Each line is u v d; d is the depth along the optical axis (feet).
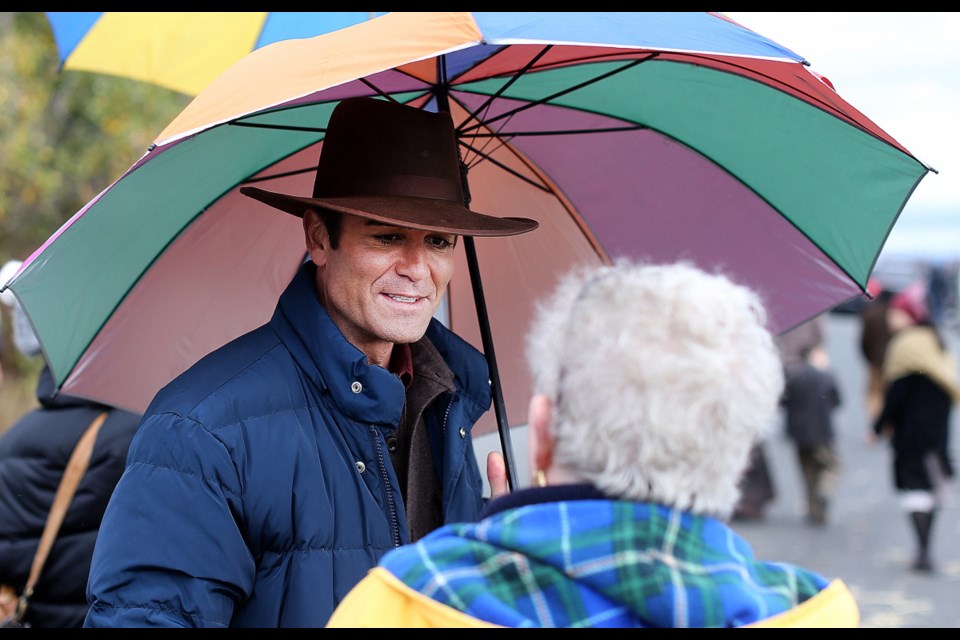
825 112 8.46
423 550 5.19
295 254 9.66
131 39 8.82
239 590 7.14
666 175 9.94
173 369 9.32
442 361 8.37
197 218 8.94
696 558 4.94
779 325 9.80
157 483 7.07
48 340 8.13
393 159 7.89
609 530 4.93
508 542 4.99
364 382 7.59
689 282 5.31
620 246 10.39
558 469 5.28
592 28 6.23
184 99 35.58
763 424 5.17
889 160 8.52
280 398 7.51
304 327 7.76
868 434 44.80
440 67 9.05
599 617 4.85
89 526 11.55
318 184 8.10
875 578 26.08
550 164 10.17
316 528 7.36
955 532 30.55
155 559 6.95
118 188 7.54
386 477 7.70
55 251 7.48
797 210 9.37
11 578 11.48
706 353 5.01
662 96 9.29
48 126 33.83
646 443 4.94
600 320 5.19
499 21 6.21
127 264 8.45
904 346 26.76
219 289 9.35
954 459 39.81
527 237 10.41
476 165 10.11
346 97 8.84
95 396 9.07
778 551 28.78
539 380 5.39
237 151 8.69
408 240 7.86
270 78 6.28
